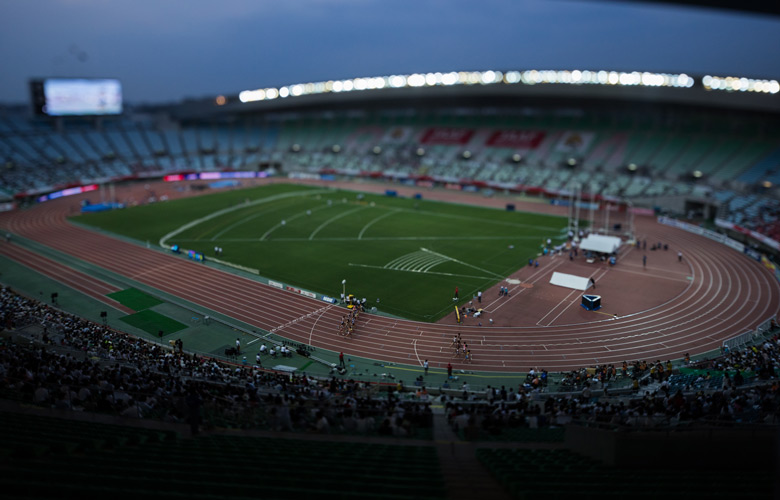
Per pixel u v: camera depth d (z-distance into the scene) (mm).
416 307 63156
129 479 15062
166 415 28359
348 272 75125
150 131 176250
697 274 73375
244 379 42094
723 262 78438
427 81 151250
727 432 21234
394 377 48000
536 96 138375
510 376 47875
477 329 57438
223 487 14891
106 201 125438
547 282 70625
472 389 45156
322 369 49875
